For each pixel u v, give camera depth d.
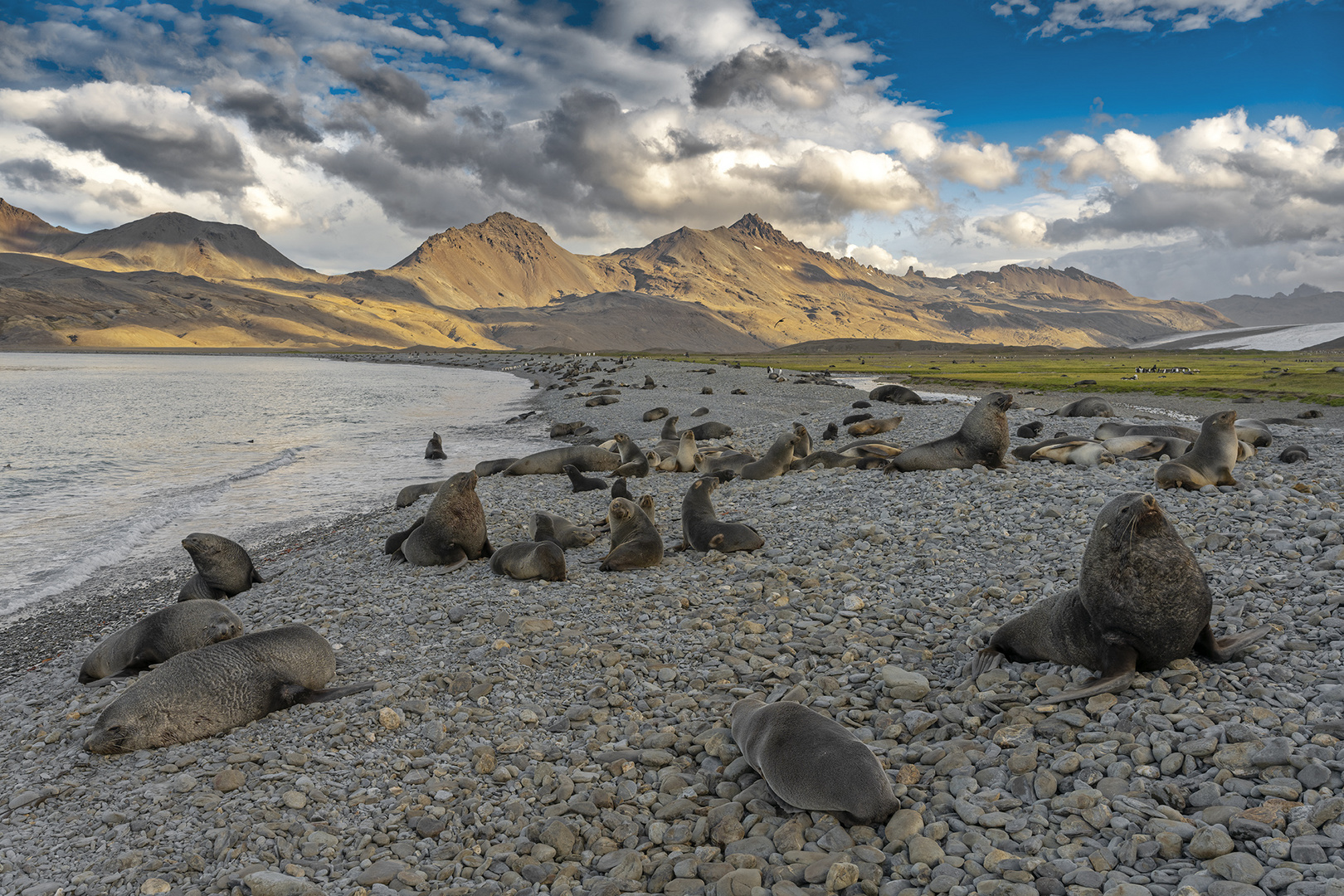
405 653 7.91
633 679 7.25
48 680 8.56
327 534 13.27
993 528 9.59
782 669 7.16
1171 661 6.34
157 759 6.72
